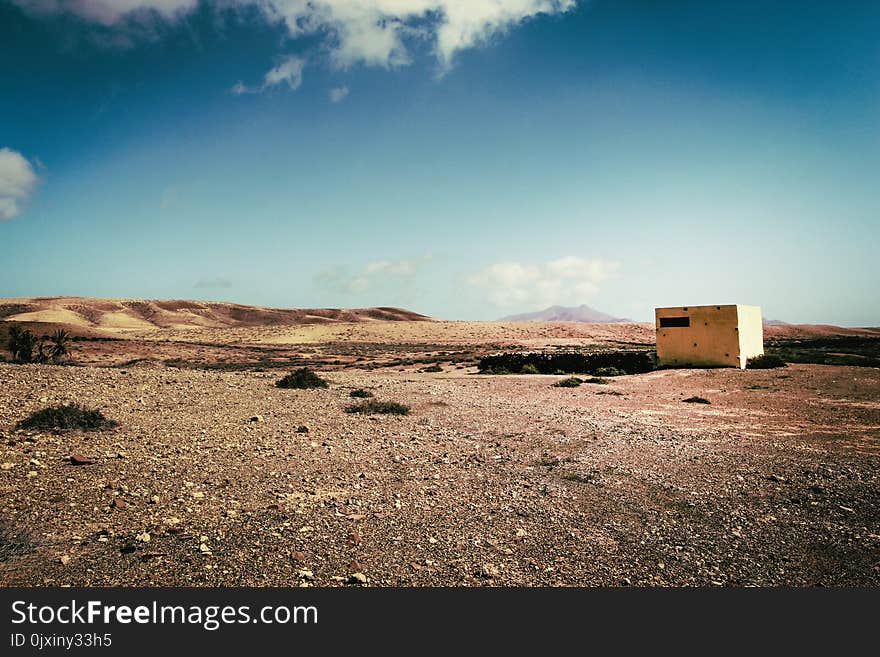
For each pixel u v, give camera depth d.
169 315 182.62
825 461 10.98
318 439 12.45
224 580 5.73
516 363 37.91
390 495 8.63
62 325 87.25
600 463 10.90
